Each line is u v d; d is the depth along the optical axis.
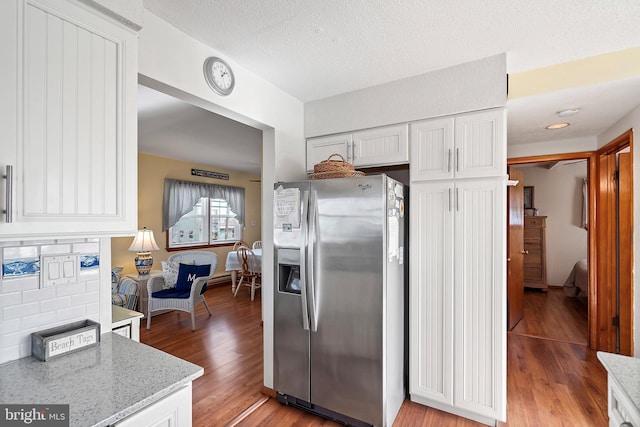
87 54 1.09
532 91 2.09
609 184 2.90
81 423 0.82
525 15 1.53
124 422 0.89
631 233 2.59
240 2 1.46
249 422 2.05
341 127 2.48
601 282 2.96
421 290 2.16
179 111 3.07
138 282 4.17
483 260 1.96
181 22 1.61
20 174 0.93
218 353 3.09
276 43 1.80
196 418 2.08
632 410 0.91
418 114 2.17
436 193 2.11
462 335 2.02
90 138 1.09
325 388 2.04
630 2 1.43
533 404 2.17
